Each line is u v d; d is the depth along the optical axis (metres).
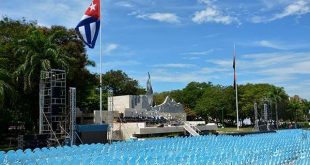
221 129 88.56
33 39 43.47
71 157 23.81
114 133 51.97
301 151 35.00
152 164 21.94
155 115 70.19
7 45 46.31
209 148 33.50
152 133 52.72
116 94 100.12
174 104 81.31
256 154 28.23
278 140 44.16
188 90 128.38
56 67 43.38
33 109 46.69
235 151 30.73
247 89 107.44
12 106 45.19
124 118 61.34
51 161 22.00
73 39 54.09
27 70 42.34
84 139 40.59
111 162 21.61
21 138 33.84
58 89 38.88
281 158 28.66
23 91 45.16
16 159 23.19
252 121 110.06
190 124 63.50
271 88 104.19
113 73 102.31
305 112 141.62
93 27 42.78
